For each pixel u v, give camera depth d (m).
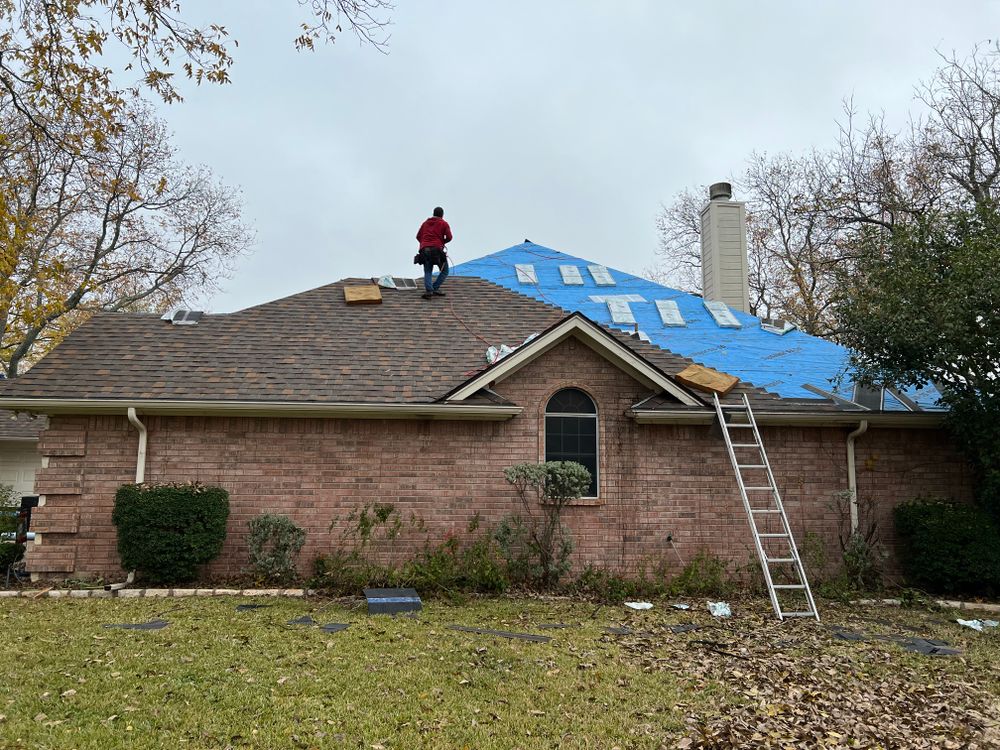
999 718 6.63
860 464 13.62
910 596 11.95
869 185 30.08
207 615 9.52
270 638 8.27
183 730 5.69
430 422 12.92
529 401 13.16
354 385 12.98
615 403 13.29
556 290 18.89
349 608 10.24
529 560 12.20
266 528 11.77
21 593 10.99
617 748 5.75
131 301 31.50
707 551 13.05
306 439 12.66
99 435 12.34
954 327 11.93
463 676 7.17
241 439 12.55
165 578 11.54
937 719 6.57
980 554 12.16
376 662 7.48
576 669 7.54
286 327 14.90
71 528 12.03
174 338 14.12
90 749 5.31
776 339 16.80
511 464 12.94
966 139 26.42
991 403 12.37
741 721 6.33
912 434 13.77
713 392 13.30
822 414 13.17
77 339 13.76
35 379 12.30
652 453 13.24
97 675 6.77
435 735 5.84
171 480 12.30
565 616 10.13
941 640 9.47
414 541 12.56
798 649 8.67
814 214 32.62
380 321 15.43
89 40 12.23
